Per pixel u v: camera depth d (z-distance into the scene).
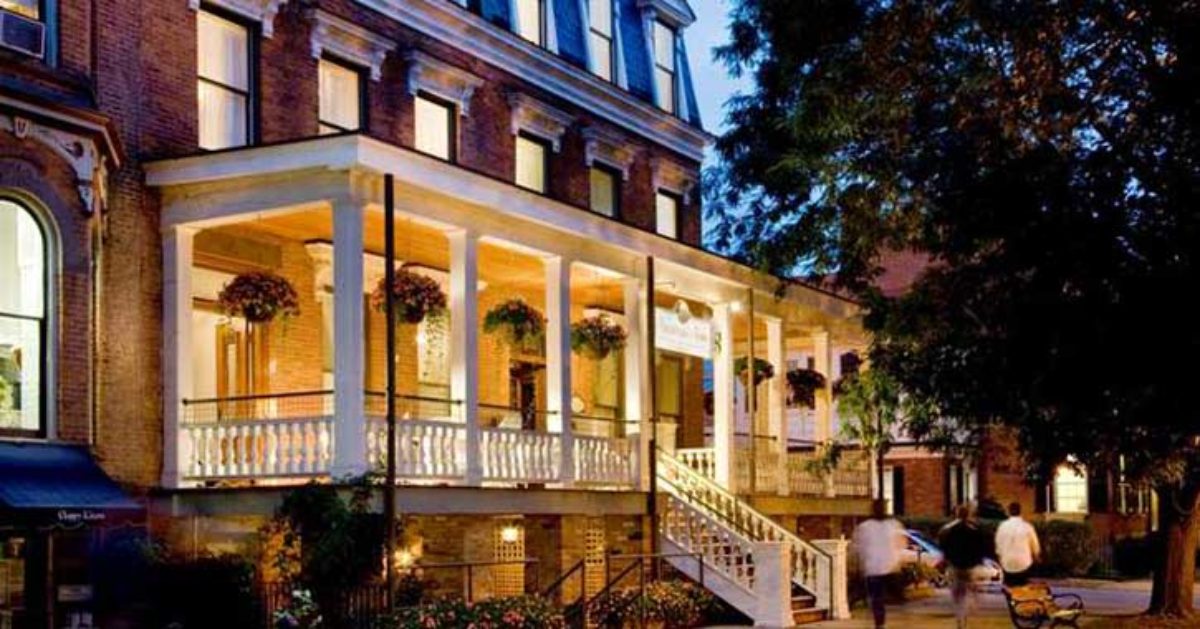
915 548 33.16
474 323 20.81
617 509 23.97
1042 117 19.12
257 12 21.89
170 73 20.34
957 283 21.89
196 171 19.39
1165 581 25.09
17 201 17.20
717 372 27.89
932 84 21.22
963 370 21.22
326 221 21.25
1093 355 17.84
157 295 19.72
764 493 28.25
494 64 27.33
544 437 22.27
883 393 26.61
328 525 17.75
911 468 46.75
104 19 19.25
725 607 24.02
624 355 31.28
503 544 23.56
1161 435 19.45
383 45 24.36
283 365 22.41
